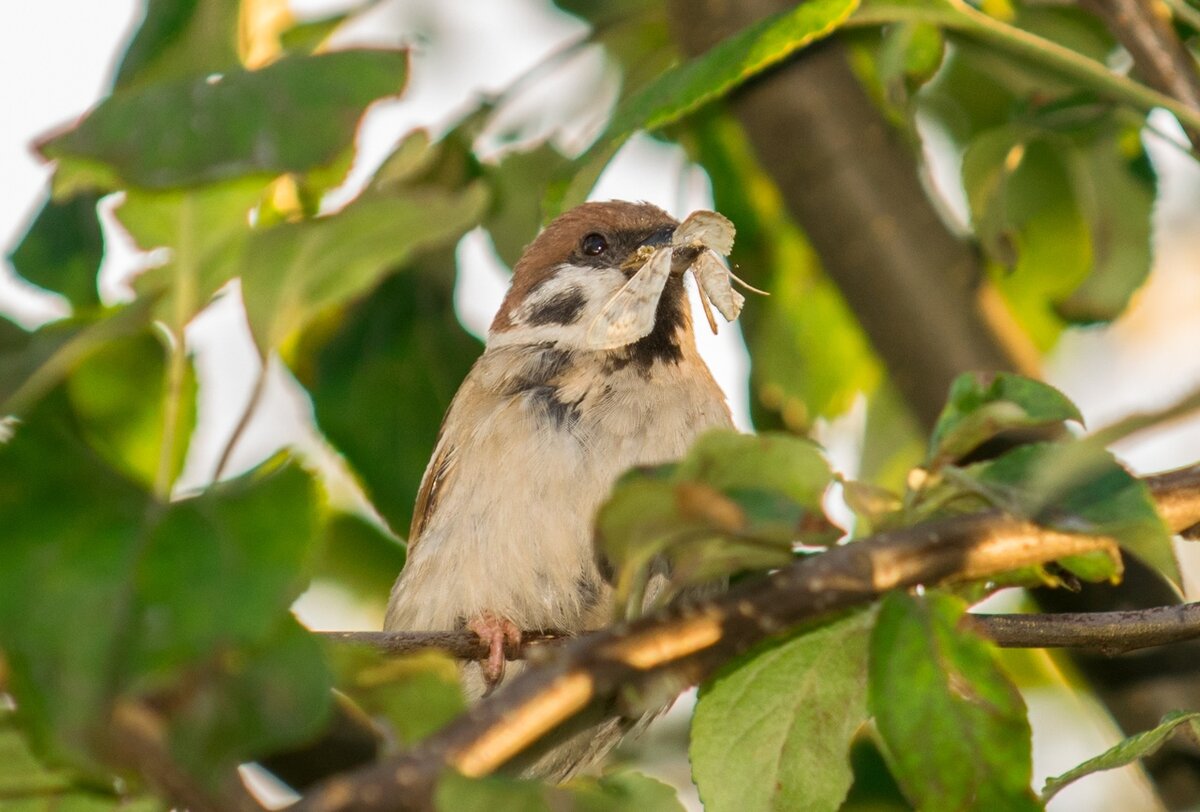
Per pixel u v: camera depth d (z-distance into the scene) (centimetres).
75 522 374
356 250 458
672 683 424
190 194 506
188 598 364
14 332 504
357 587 980
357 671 438
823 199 809
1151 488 475
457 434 862
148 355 602
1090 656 695
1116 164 797
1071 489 424
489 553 831
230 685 373
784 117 812
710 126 948
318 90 465
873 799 824
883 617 439
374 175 613
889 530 458
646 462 834
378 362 847
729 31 764
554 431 841
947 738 437
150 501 383
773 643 477
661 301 878
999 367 788
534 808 378
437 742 385
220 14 551
